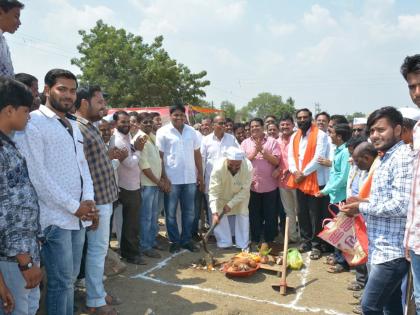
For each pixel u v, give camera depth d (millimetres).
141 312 4445
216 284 5254
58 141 3326
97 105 4391
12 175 2477
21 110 2580
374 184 3172
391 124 3102
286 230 5543
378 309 3154
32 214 2566
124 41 26906
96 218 3623
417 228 2658
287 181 6855
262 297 4891
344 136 5793
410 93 2680
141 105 26828
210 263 5863
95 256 4230
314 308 4609
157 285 5188
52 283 3412
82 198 3518
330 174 6062
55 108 3396
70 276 3477
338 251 5730
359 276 5027
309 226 6582
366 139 4637
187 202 6539
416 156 2736
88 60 27328
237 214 6758
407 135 3469
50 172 3299
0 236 2465
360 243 4230
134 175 5695
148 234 6262
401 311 3385
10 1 3885
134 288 5078
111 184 4320
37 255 2660
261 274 5652
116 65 26234
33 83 4008
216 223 6164
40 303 3979
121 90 25656
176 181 6426
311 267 5941
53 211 3324
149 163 6109
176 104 6477
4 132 2568
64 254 3395
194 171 6555
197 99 28578
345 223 4586
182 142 6438
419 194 2652
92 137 4164
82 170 3588
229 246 6832
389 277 3061
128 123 5586
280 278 5520
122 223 5938
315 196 6340
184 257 6305
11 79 2600
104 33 27328
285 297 4902
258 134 6871
